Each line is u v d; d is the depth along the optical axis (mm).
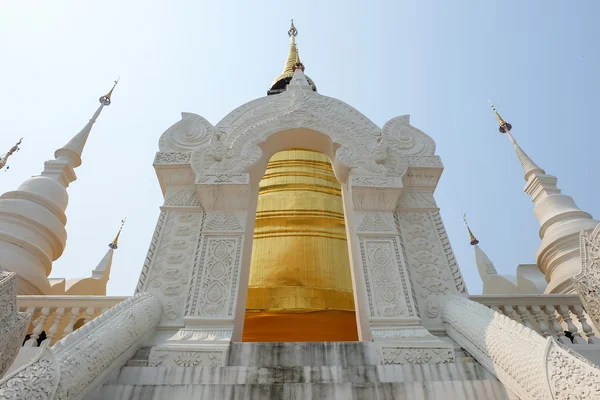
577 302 7855
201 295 7410
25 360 6570
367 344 6332
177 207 8867
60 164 11711
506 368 4992
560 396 4051
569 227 11078
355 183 8594
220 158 8969
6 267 9039
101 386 4973
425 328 7074
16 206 10062
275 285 12117
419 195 9344
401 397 4836
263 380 5383
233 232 8172
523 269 14227
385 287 7547
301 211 13820
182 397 4793
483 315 6137
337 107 10438
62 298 7730
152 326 6973
